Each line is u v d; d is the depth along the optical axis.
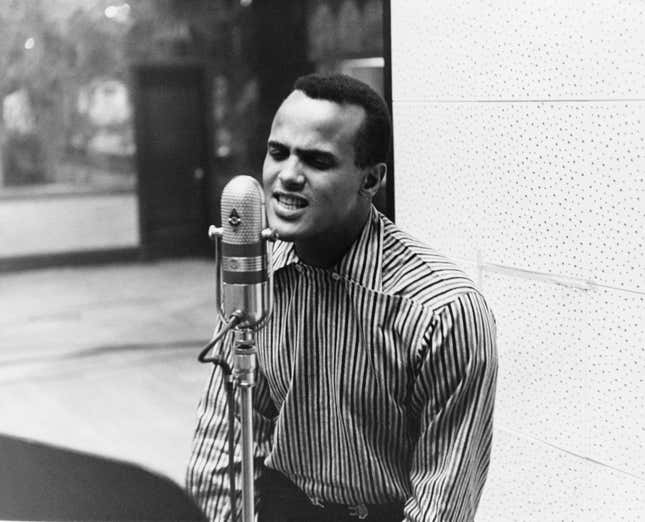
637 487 2.21
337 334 1.58
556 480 2.40
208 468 1.74
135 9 10.31
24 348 7.06
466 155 2.53
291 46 9.38
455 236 2.60
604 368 2.25
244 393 1.47
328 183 1.47
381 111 1.52
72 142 10.37
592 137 2.21
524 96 2.35
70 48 10.20
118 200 10.60
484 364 1.54
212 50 10.32
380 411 1.59
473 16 2.45
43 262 10.34
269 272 1.46
